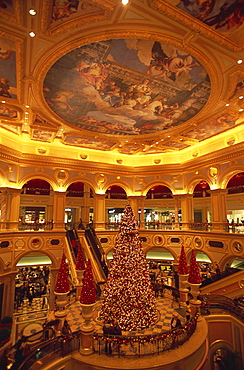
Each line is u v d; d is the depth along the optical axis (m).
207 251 16.64
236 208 22.86
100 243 18.03
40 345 7.76
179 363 7.86
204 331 9.56
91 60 8.45
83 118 13.31
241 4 6.10
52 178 17.98
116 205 29.42
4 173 15.60
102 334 8.30
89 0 6.09
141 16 6.71
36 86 9.88
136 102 11.44
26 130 15.27
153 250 22.44
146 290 9.16
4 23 6.93
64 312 9.70
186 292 12.16
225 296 12.27
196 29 7.01
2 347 11.80
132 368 7.34
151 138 16.42
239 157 14.85
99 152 19.97
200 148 18.20
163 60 8.41
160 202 28.44
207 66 8.59
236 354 10.45
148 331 9.55
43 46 7.78
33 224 16.97
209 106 11.55
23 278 21.81
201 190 26.98
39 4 6.23
